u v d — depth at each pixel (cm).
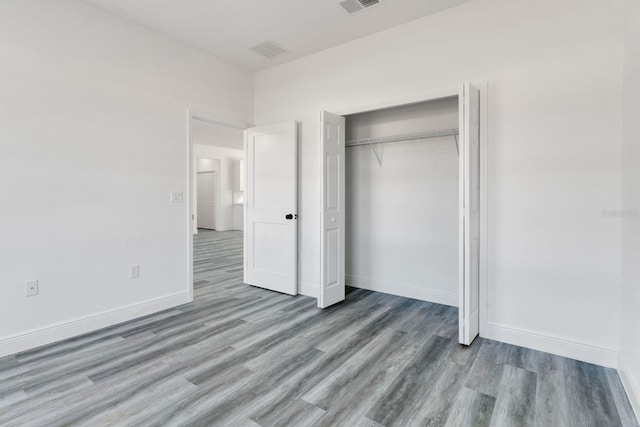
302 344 252
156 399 182
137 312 305
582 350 226
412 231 358
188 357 230
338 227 350
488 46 260
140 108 305
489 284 259
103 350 240
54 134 252
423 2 270
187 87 343
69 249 262
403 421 166
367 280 394
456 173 329
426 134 335
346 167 403
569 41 227
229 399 183
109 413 170
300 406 177
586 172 222
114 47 286
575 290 228
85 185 270
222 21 300
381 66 319
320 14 289
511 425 163
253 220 414
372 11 284
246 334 270
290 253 378
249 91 414
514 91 248
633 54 190
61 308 258
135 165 302
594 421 166
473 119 250
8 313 233
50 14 249
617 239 213
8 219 232
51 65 250
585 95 222
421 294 355
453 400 183
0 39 227
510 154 249
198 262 560
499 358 230
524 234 245
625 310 201
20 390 189
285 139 380
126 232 297
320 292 331
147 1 268
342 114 348
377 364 222
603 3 216
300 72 379
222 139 834
